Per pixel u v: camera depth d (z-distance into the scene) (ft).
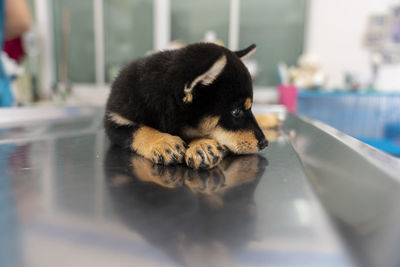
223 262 0.81
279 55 11.21
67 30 11.66
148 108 2.79
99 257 0.83
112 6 11.50
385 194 1.17
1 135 3.16
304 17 10.85
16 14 5.63
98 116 5.20
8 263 0.80
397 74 10.33
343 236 0.93
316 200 1.25
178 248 0.88
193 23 11.37
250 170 1.84
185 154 2.09
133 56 11.89
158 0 11.19
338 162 1.74
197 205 1.22
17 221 1.06
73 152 2.37
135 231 0.98
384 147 8.73
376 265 0.77
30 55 11.14
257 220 1.06
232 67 2.74
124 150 2.60
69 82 11.60
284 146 2.67
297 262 0.80
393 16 9.98
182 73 2.57
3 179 1.58
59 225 1.02
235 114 2.74
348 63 10.79
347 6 10.38
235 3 10.84
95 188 1.45
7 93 6.35
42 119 4.58
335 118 10.28
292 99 9.25
